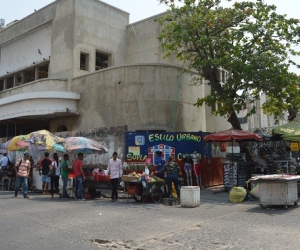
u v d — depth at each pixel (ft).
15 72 85.97
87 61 71.56
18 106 68.49
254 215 29.89
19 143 46.11
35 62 79.66
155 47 73.31
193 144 53.26
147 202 39.22
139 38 76.95
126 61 78.79
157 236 22.62
